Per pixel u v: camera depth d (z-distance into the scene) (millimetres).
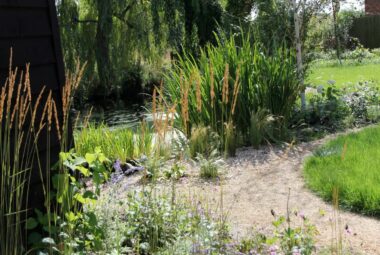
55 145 3533
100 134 7867
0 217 2900
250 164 6766
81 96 16406
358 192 4926
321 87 9398
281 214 4875
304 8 9672
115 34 17250
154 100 3643
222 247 3549
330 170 5809
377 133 7488
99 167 3482
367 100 9625
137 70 18531
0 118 2814
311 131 8102
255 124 7664
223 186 5875
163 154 6434
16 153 2949
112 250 3383
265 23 10664
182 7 15773
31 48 3367
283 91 8305
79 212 3443
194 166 6703
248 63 8234
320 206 5016
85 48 16484
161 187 5734
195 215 3930
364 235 4281
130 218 3920
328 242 4129
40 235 3229
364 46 28547
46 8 3508
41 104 3436
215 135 7340
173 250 3529
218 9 16125
